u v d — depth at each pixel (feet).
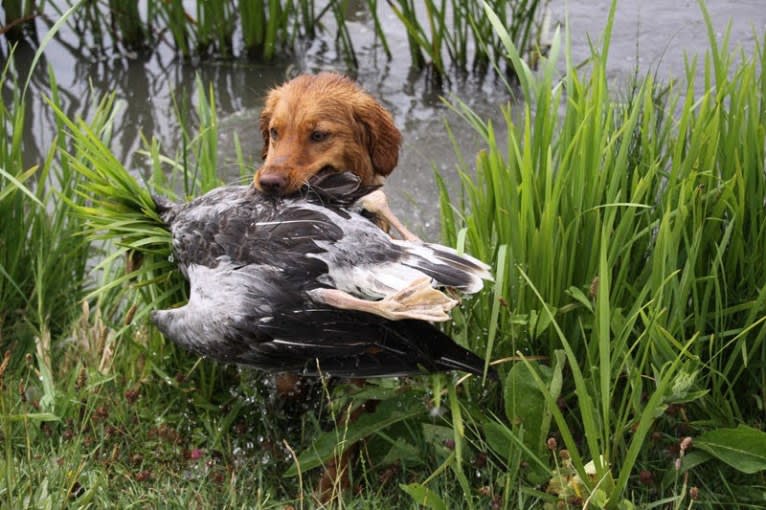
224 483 13.60
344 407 14.21
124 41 26.40
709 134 14.06
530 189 13.44
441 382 12.99
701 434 13.42
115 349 15.31
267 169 13.30
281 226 12.28
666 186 14.52
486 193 14.38
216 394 15.25
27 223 16.43
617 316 13.01
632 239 13.50
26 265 16.61
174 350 15.29
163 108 24.26
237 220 12.61
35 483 13.00
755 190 14.14
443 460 13.46
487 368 12.27
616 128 14.93
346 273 11.93
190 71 25.68
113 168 14.60
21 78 25.22
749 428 12.71
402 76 25.25
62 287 16.83
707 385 13.75
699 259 14.03
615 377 13.15
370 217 14.01
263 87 25.18
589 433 11.92
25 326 16.06
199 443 14.46
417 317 11.06
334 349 11.83
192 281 12.53
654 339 12.77
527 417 13.08
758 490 13.00
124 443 14.29
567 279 13.74
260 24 25.68
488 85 24.85
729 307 14.01
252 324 11.74
